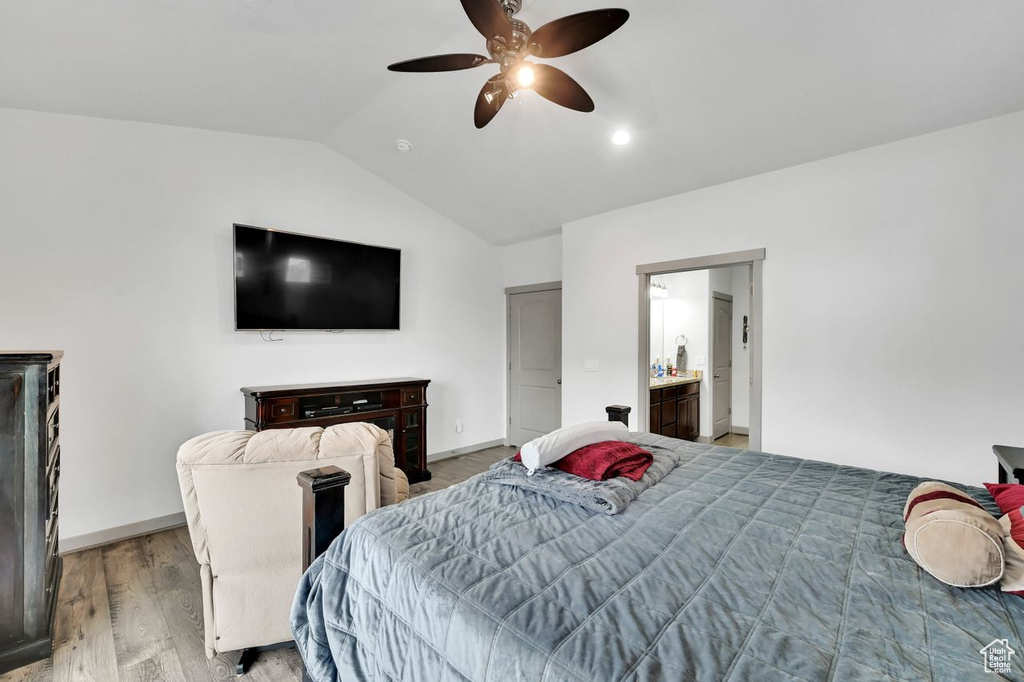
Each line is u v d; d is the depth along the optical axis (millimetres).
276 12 2008
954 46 1952
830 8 1880
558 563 1154
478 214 4543
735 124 2658
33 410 1757
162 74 2420
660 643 851
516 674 853
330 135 3580
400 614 1138
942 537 1062
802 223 2928
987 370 2357
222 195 3283
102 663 1771
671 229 3570
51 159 2664
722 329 5578
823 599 992
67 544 2684
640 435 2562
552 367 4914
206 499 1624
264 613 1708
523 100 2752
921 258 2529
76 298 2729
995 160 2328
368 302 3990
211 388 3230
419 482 4023
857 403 2734
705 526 1373
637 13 2029
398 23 2168
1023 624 896
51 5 1786
